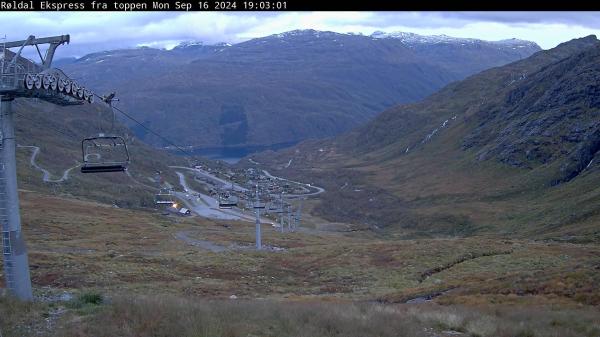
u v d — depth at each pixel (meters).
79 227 91.81
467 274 52.47
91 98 29.86
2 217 24.86
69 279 45.03
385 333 22.08
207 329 19.64
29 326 20.52
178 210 155.00
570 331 24.33
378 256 65.38
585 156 170.38
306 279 56.75
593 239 86.56
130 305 22.16
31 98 26.11
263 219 160.88
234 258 66.19
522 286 36.22
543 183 174.88
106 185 167.62
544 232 117.12
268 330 21.42
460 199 188.00
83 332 19.27
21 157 166.00
